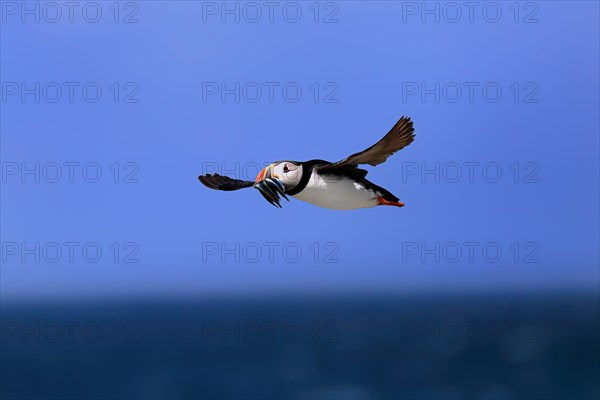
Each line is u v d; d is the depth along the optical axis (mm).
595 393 63125
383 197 10289
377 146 9352
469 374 75125
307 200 10242
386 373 77500
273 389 69562
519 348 94312
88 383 74875
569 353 87188
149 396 67438
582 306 169000
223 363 86688
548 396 62750
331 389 68625
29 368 85938
